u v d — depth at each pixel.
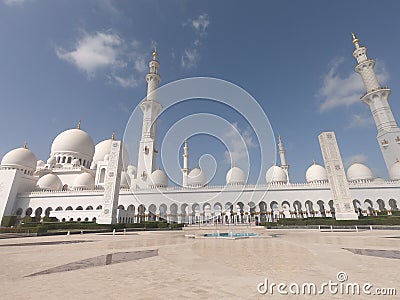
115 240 20.91
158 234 29.34
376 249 13.21
